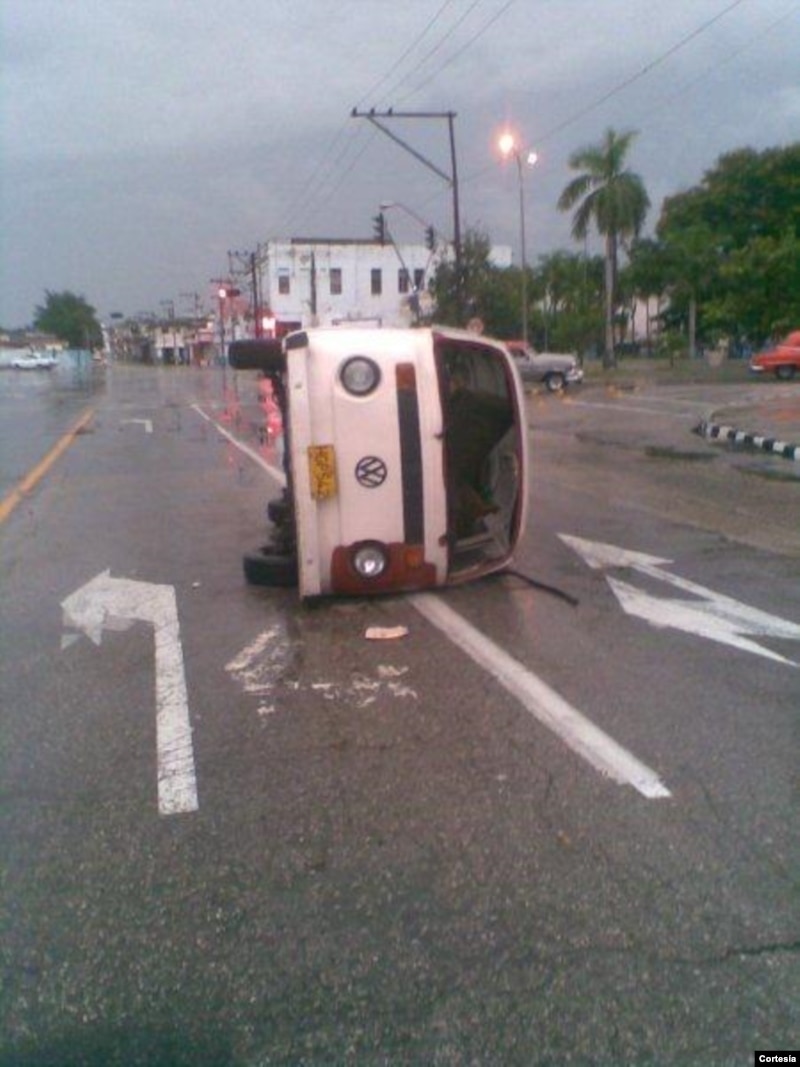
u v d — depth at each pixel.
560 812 4.80
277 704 6.34
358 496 8.00
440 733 5.78
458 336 8.60
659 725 5.82
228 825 4.79
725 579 9.26
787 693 6.31
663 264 62.25
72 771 5.45
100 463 19.66
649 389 38.56
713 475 16.53
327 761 5.45
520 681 6.60
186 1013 3.50
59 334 179.75
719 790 4.99
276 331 68.81
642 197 55.12
